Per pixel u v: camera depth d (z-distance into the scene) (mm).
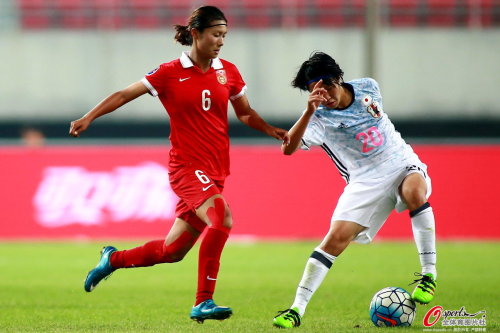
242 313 28109
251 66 81812
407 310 23766
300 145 24250
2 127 84250
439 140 83438
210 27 22875
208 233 22547
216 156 23594
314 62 23344
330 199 57719
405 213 58188
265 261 47031
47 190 58562
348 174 24906
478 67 81375
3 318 26922
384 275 40375
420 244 24219
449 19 85750
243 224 58000
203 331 23125
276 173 58125
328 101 23578
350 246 55062
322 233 57688
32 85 83125
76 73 82938
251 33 81688
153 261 24672
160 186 57500
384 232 58219
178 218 23953
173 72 23312
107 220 57844
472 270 41844
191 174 23234
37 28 87875
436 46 81188
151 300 32219
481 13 85250
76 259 48000
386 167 24359
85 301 31891
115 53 82625
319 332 22547
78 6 88562
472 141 83125
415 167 24500
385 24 83750
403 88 81500
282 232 57812
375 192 24203
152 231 57344
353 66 81438
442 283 36688
